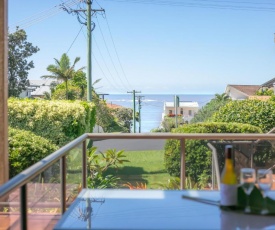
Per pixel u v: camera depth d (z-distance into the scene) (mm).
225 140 4656
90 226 2062
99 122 22062
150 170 4859
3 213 2723
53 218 3178
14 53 23719
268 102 9797
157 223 2029
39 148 6375
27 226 2387
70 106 8961
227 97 23047
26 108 8820
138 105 38250
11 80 23500
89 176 4934
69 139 8953
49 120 8883
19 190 2318
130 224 2027
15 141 6285
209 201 2373
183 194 2561
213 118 10219
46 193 2947
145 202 2408
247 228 1931
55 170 3223
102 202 2584
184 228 1951
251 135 4594
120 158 4887
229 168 2217
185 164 4762
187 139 4754
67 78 24859
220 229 1929
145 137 4793
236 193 2188
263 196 2197
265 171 2301
